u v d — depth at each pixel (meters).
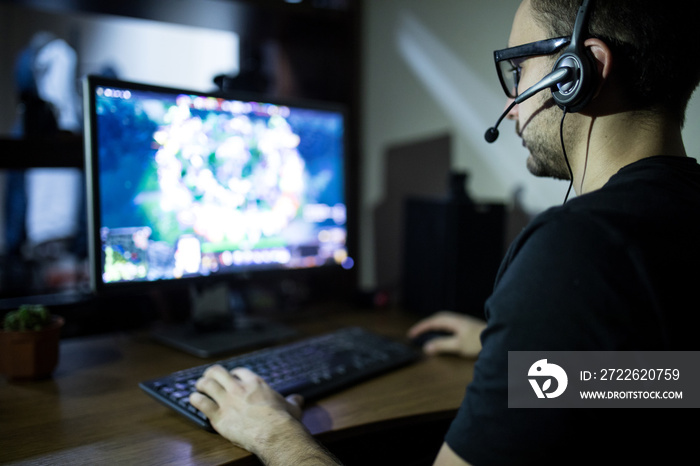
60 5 1.35
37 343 0.87
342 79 1.60
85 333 1.22
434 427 1.08
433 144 1.47
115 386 0.87
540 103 0.66
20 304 1.20
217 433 0.71
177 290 1.28
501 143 1.29
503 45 1.26
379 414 0.79
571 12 0.61
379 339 1.07
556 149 0.65
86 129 0.94
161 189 1.03
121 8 1.37
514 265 0.54
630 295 0.47
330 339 1.05
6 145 1.17
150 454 0.66
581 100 0.59
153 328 1.20
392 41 1.57
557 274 0.49
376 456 1.06
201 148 1.07
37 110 1.31
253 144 1.14
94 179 0.95
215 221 1.10
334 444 1.01
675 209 0.51
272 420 0.68
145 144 1.00
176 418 0.76
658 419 0.49
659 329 0.47
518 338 0.50
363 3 1.62
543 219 0.54
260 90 1.46
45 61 2.43
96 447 0.67
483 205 1.21
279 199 1.19
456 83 1.39
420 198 1.38
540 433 0.48
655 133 0.58
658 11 0.56
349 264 1.31
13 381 0.89
